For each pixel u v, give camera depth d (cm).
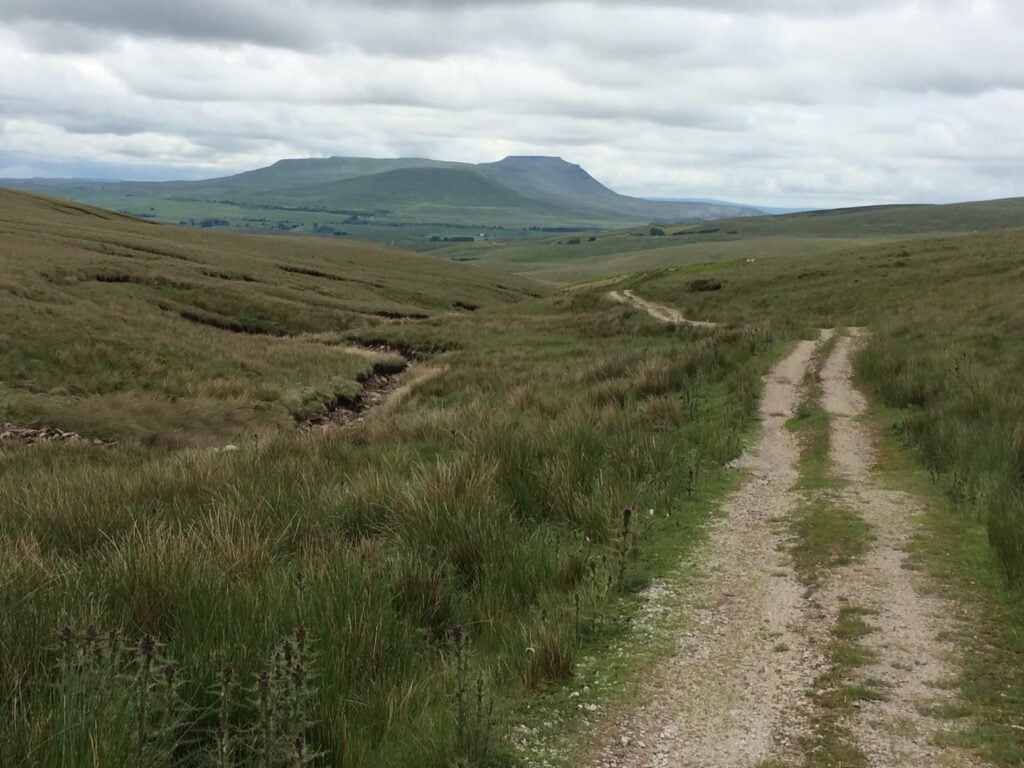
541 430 1147
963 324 2433
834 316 3719
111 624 455
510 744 404
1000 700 431
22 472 1205
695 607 598
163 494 870
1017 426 985
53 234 5778
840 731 411
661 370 1786
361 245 10588
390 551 663
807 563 685
